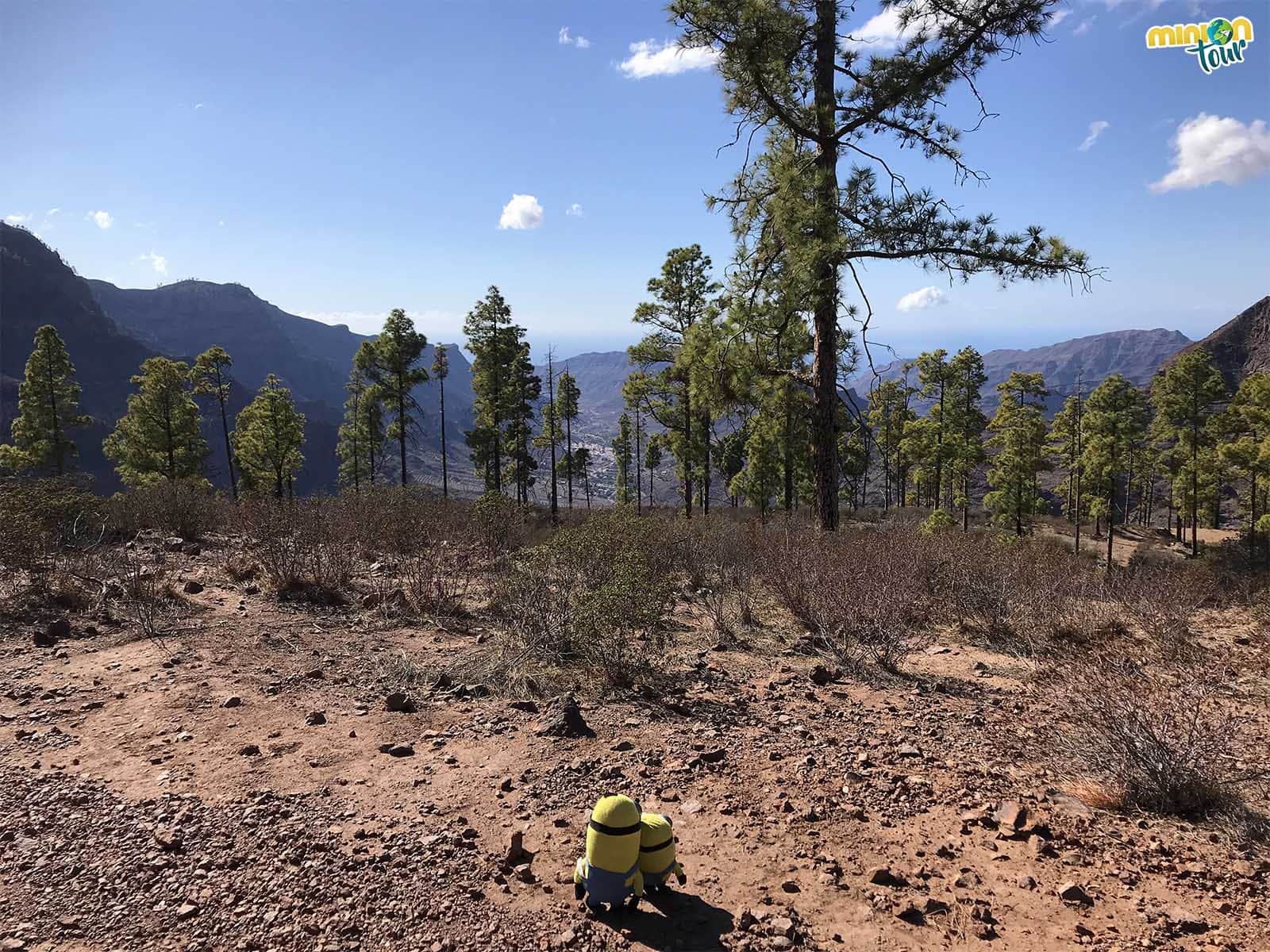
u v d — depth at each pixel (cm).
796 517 1656
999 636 795
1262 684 587
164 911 289
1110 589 917
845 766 445
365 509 1229
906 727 510
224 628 717
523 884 317
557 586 751
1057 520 5519
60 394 3844
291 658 636
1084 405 4347
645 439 6119
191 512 1309
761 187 1227
